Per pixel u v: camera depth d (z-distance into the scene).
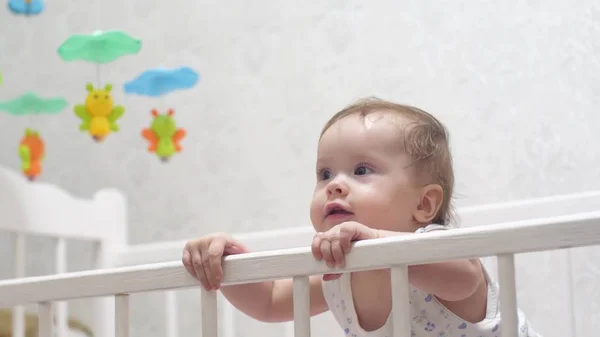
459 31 1.50
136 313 1.72
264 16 1.69
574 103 1.39
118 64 1.82
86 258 1.81
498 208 1.28
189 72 1.18
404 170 0.90
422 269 0.75
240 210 1.65
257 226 1.62
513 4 1.47
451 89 1.49
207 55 1.73
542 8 1.44
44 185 1.39
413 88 1.52
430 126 0.95
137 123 1.78
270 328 1.58
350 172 0.90
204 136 1.71
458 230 0.67
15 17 1.96
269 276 0.75
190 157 1.71
